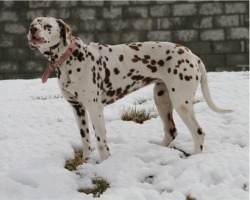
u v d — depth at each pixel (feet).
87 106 25.18
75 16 69.72
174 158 25.95
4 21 69.72
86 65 24.91
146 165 25.26
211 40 70.08
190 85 25.84
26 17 69.77
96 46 25.91
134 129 31.14
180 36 69.97
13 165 25.72
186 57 26.04
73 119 34.17
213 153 25.98
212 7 69.72
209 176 23.81
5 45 69.97
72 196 22.57
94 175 24.58
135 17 69.72
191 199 22.03
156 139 29.27
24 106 37.83
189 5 69.72
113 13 69.77
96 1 69.67
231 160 24.89
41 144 28.73
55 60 24.98
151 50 26.35
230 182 23.20
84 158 26.89
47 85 48.34
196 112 34.17
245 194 22.16
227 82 43.19
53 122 33.71
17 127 32.32
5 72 70.18
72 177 24.34
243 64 70.28
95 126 25.32
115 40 69.97
